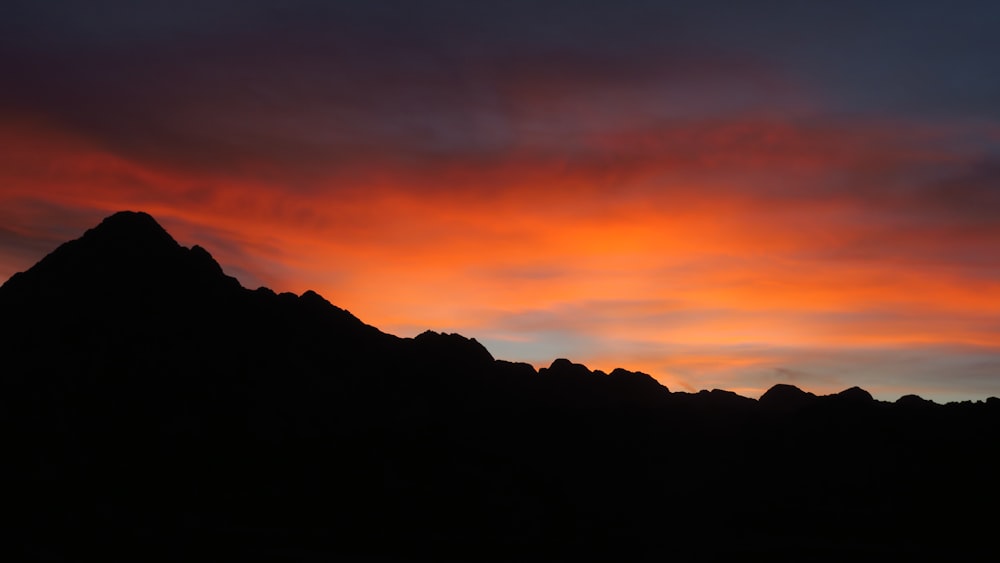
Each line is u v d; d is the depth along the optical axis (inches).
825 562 1811.0
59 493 1756.9
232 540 1628.9
